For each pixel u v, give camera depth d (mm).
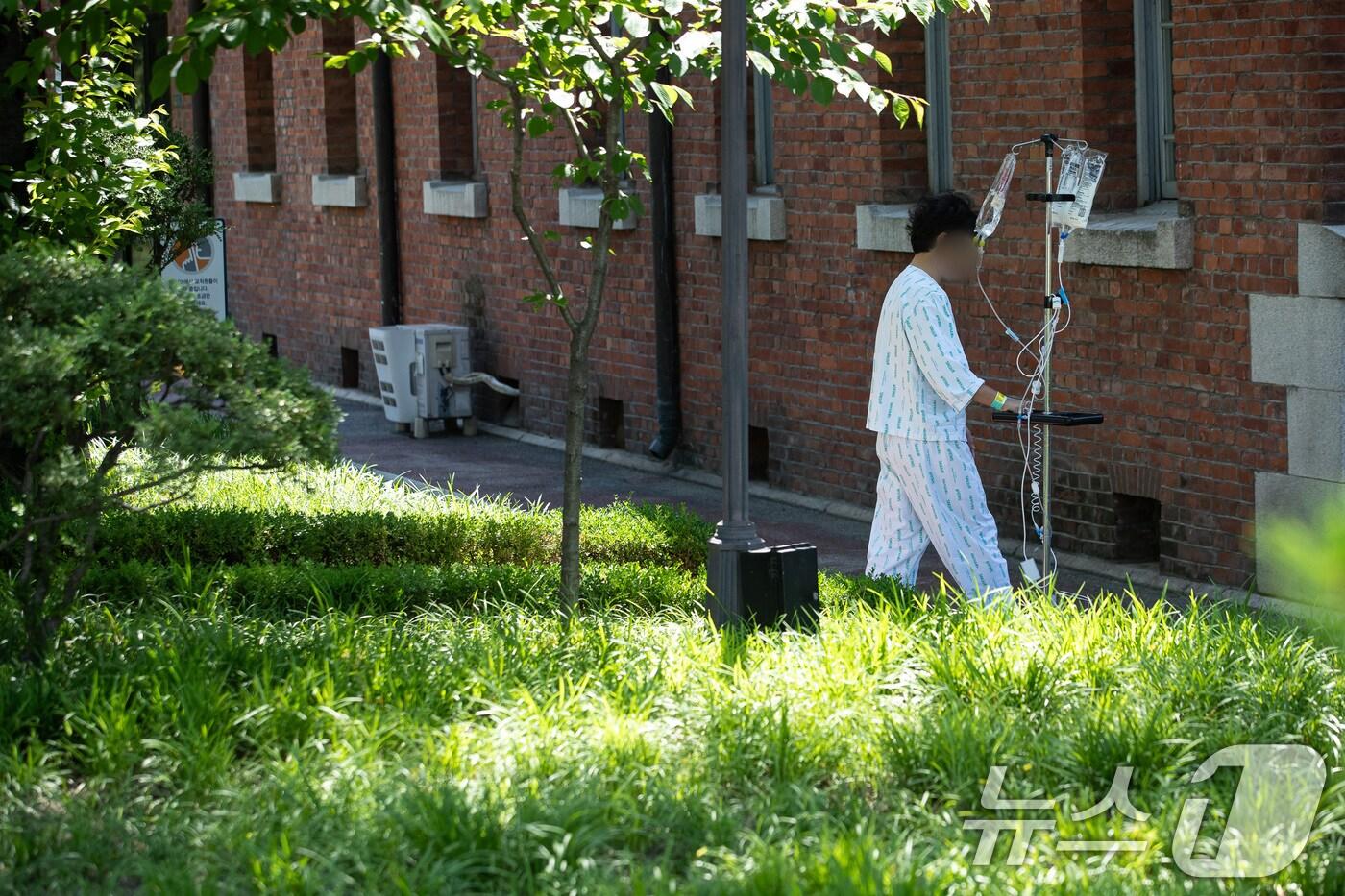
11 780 5590
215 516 10797
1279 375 10852
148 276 7137
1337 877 4750
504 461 18078
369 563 10844
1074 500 12703
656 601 9234
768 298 15711
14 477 7328
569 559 8703
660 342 16859
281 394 6680
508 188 19328
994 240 13164
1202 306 11438
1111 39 12281
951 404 9055
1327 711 6262
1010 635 7238
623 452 17828
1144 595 11680
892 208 14062
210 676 6566
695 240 16484
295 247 24391
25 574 7035
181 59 7211
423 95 20766
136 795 5594
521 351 19516
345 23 22781
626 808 5289
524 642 7293
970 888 4641
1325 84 10461
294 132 23938
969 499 9227
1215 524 11508
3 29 9297
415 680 6488
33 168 9977
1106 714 6098
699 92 16062
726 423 7973
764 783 5699
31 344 6340
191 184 15742
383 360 19844
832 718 6105
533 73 8625
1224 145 11156
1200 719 6270
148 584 8781
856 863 4617
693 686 6695
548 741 5801
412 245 21484
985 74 13125
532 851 4949
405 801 5191
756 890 4543
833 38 8320
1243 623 7434
